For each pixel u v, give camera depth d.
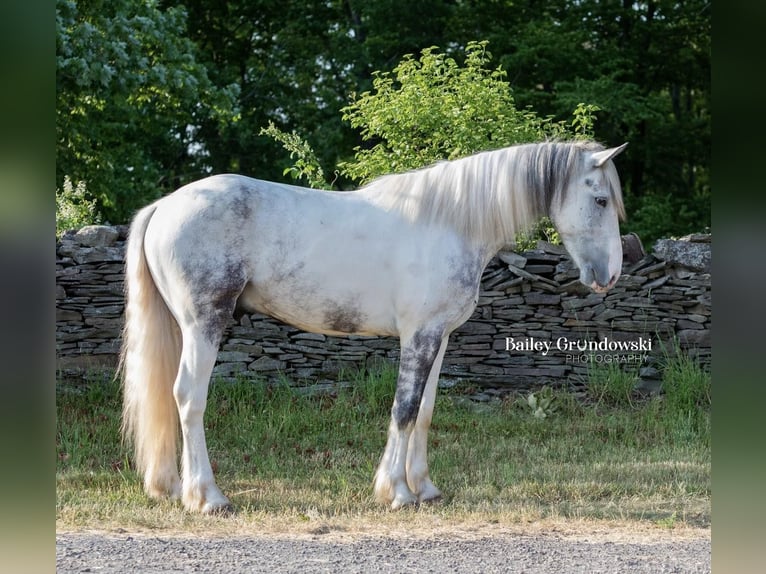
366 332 5.77
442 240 5.63
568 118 16.47
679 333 8.88
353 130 17.67
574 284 8.80
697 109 20.47
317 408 8.19
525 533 5.16
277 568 4.33
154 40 12.25
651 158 18.50
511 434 7.91
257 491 6.07
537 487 6.21
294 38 19.00
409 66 9.59
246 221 5.48
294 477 6.50
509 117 9.34
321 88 18.55
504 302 8.87
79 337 8.45
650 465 6.88
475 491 6.08
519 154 5.75
